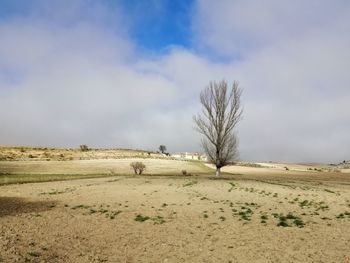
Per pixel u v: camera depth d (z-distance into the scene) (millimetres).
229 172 71688
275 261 10828
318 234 14227
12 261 9812
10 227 14109
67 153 111562
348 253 11648
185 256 11266
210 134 55031
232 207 20797
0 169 62344
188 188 31078
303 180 48250
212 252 11703
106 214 17891
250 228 15219
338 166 130375
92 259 10703
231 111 54969
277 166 110562
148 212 18781
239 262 10742
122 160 85625
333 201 24344
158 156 111000
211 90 55406
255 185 35469
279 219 17328
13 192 27141
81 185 33406
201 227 15320
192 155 125375
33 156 95812
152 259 10945
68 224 15258
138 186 32594
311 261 10828
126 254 11359
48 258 10430
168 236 13680
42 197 24234
